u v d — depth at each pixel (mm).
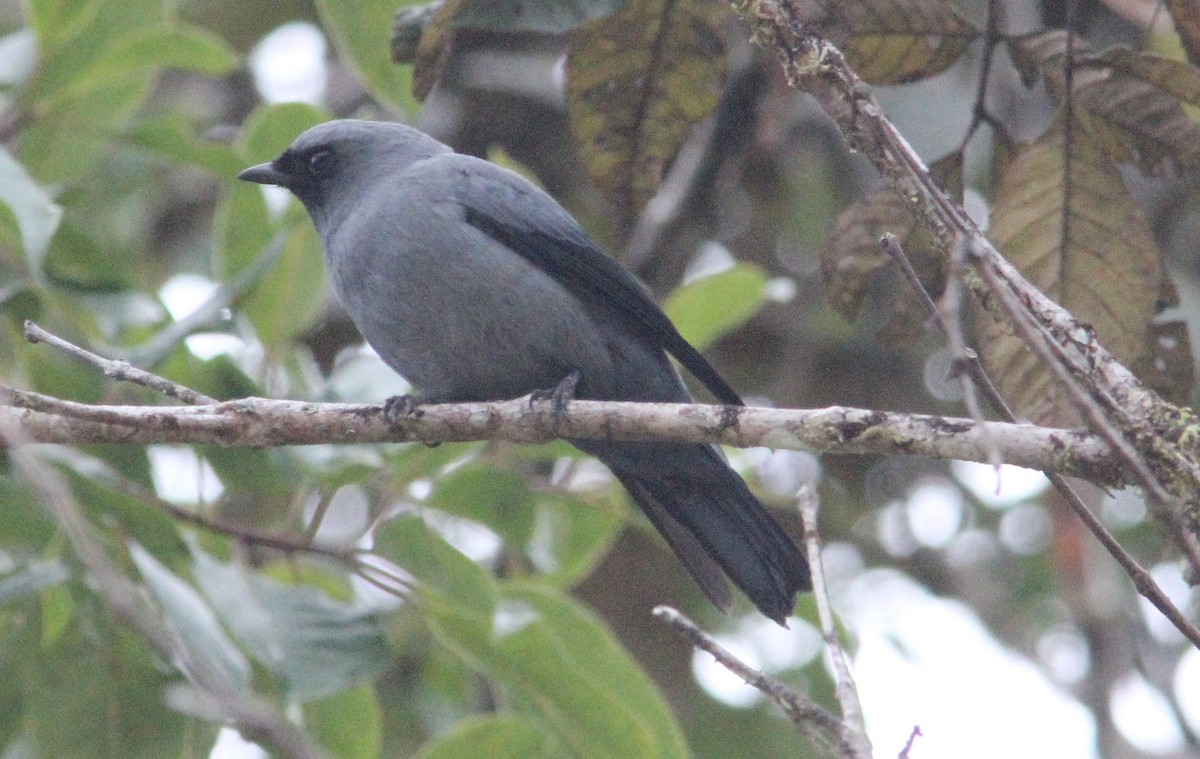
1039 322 7453
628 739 10719
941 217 7625
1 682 10383
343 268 10992
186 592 10125
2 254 11547
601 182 10703
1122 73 8984
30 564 10508
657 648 16609
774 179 17016
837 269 10055
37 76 12914
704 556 10727
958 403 17062
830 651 7770
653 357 11031
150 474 10758
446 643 10766
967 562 16922
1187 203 15117
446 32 9594
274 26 18281
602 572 16922
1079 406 6105
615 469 10680
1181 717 14664
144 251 17547
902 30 9336
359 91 18516
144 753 10297
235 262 12422
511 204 10922
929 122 14656
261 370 12164
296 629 10281
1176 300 9742
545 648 10500
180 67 13320
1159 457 7145
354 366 11898
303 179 12062
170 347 10906
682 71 10266
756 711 15281
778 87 15062
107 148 14891
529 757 10977
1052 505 15391
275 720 7375
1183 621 6996
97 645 10195
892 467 17406
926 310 7246
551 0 9336
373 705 11305
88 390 11516
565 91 10367
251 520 13664
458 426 9078
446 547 10156
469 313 10562
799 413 8180
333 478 10695
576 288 10906
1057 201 9281
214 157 12828
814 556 8219
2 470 9883
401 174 11211
